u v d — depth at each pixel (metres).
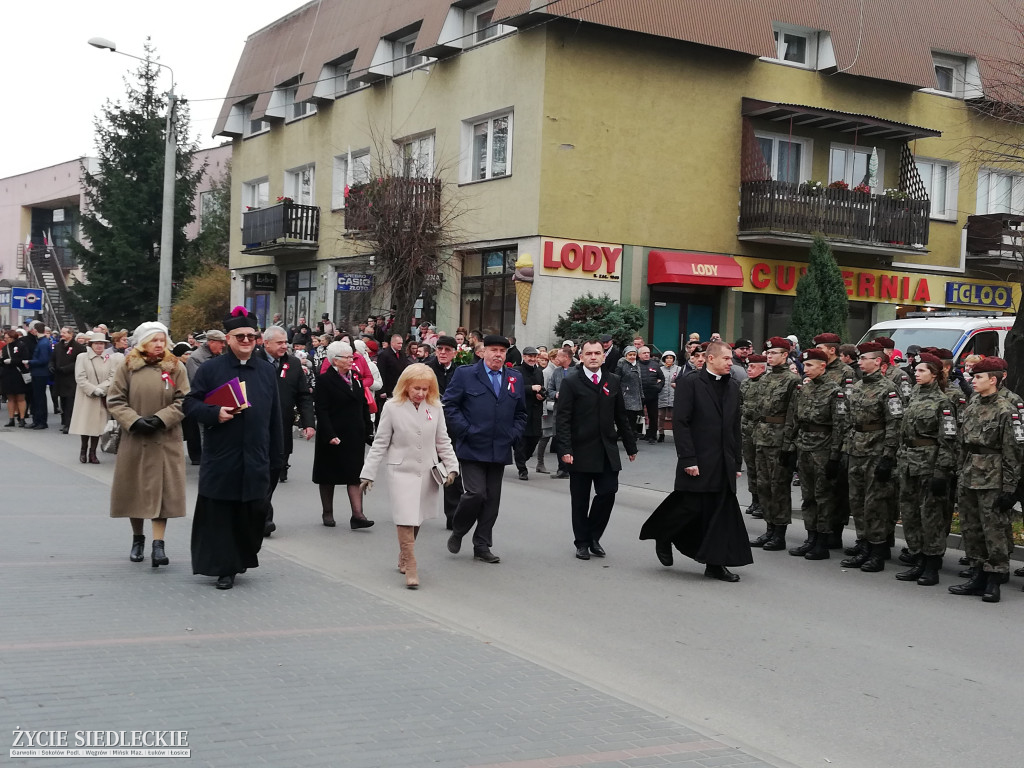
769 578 9.19
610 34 22.39
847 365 11.52
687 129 23.45
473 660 6.10
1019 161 20.64
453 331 24.61
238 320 7.71
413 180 23.89
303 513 11.77
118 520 10.55
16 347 21.34
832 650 6.82
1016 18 23.14
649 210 23.08
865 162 26.28
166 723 4.74
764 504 10.77
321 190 30.55
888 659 6.67
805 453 10.30
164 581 7.84
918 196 26.19
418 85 26.00
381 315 25.61
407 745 4.62
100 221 43.50
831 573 9.57
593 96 22.28
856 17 25.31
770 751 4.96
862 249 25.19
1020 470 8.59
